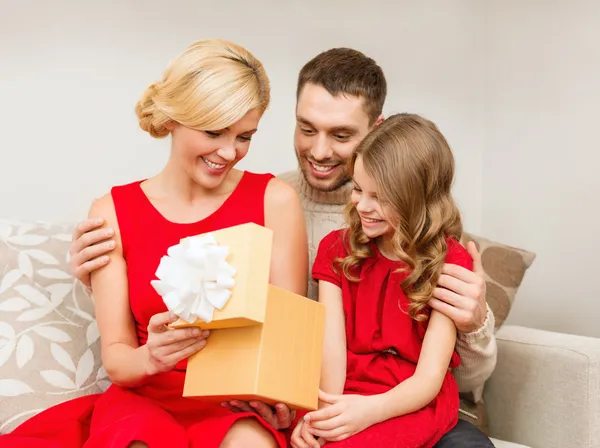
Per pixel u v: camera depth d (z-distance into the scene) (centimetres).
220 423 134
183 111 151
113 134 239
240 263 126
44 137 232
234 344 132
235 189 172
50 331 177
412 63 274
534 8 263
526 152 265
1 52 228
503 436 198
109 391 159
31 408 166
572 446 176
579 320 240
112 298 164
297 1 257
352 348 166
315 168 191
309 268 197
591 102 240
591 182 239
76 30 234
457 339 167
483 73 283
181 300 126
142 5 240
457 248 167
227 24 249
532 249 261
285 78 255
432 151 163
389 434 147
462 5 280
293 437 149
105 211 170
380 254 169
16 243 189
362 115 185
